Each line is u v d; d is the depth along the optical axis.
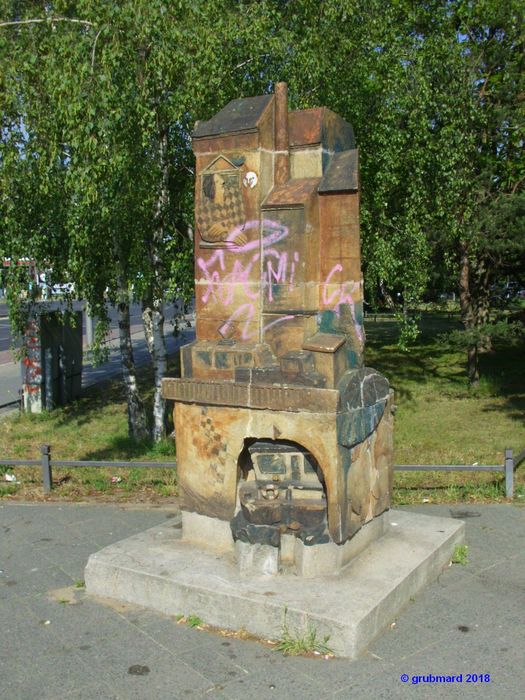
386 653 4.01
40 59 8.00
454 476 8.08
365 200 10.93
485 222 12.08
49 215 8.84
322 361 4.53
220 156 4.82
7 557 5.59
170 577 4.54
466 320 15.10
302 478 4.71
